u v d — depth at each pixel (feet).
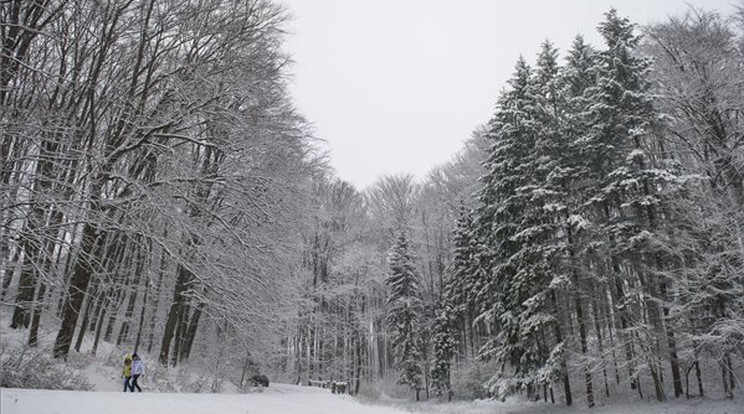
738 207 59.88
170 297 78.79
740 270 56.54
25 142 41.16
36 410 26.45
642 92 77.15
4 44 37.68
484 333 136.05
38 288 52.39
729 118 72.43
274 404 53.16
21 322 57.52
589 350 81.20
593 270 77.87
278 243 66.54
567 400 77.41
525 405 86.33
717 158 66.44
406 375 133.39
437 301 154.92
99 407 30.78
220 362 85.56
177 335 87.92
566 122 84.07
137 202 49.26
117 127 52.29
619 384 85.51
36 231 40.27
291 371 138.62
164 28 54.49
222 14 59.11
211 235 56.65
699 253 63.26
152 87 57.11
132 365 48.83
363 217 183.93
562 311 83.46
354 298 159.74
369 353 172.04
